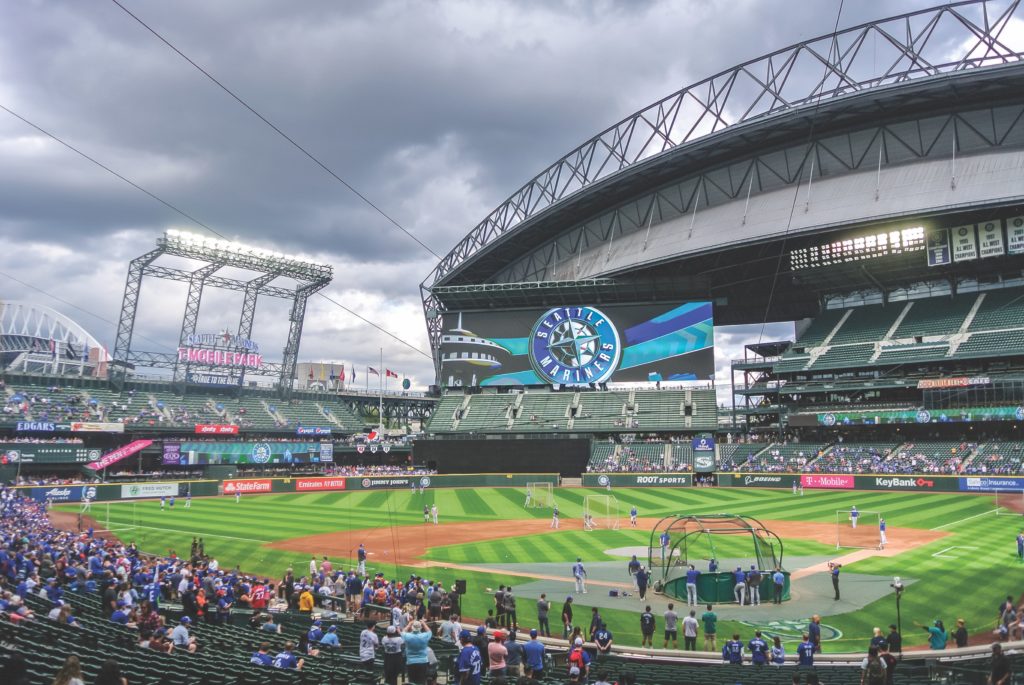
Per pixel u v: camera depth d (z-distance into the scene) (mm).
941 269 88312
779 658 20531
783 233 83812
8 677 8578
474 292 102375
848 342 90438
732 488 80750
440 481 88000
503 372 102125
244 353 100625
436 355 123688
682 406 94812
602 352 99188
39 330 106812
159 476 84625
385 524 56312
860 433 85688
